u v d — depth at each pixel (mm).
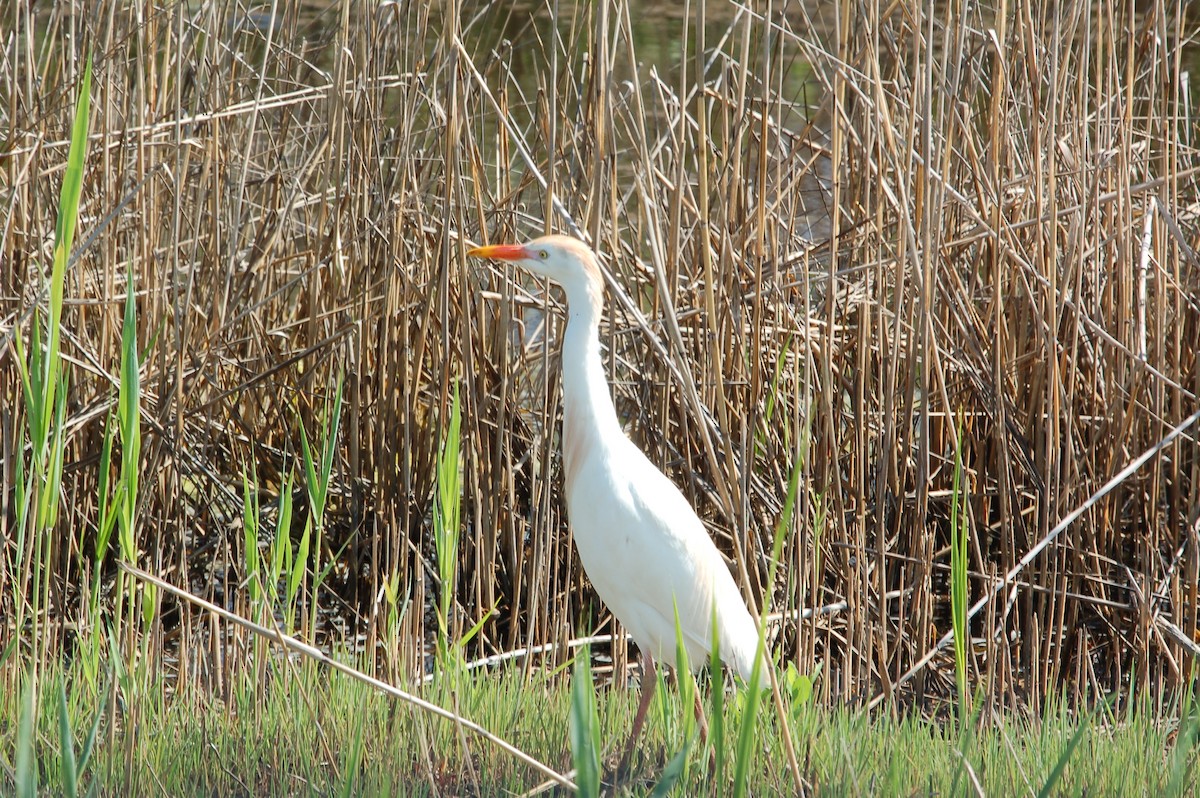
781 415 10656
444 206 9281
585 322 8086
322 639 11422
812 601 9133
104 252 10359
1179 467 10195
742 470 8109
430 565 11844
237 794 7289
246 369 12070
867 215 9375
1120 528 10695
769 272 10219
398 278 10820
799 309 10805
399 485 11031
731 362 10016
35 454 6000
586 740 4180
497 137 10992
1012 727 8617
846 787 6984
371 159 10617
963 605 6605
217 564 12352
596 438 8070
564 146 10234
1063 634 10617
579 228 9734
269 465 12727
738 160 9141
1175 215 10234
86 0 10305
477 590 9984
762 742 7566
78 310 10914
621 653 10156
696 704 7621
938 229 9273
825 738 7801
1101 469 10375
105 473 6297
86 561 10508
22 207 10344
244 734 7906
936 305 10695
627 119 11062
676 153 9227
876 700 9297
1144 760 7551
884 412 9477
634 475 8039
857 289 10711
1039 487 9953
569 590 10148
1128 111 9469
